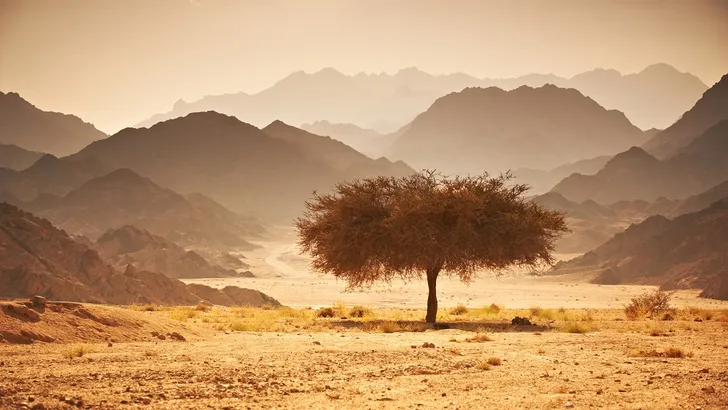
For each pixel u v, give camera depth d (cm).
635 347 2156
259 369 1605
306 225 3897
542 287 15588
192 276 16638
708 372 1620
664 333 2653
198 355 1808
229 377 1498
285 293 12650
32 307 2031
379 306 9406
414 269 3791
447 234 3566
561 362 1805
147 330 2186
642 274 18062
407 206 3591
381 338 2394
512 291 14038
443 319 3853
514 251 3600
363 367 1677
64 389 1328
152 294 8875
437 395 1368
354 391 1399
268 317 3653
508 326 3209
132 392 1321
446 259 3544
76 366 1579
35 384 1356
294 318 3712
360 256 3700
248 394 1346
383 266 3838
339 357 1830
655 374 1608
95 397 1262
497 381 1518
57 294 8012
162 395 1305
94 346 1891
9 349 1777
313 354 1880
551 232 3769
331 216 3788
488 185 3819
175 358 1734
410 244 3562
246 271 18775
